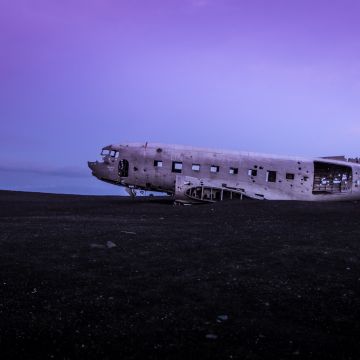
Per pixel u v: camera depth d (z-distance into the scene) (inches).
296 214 845.8
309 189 1405.0
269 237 527.8
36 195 1535.4
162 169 1334.9
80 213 887.1
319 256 406.9
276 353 202.8
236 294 289.1
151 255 406.6
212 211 917.2
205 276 332.5
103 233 534.0
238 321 242.1
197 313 253.1
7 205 1079.0
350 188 1455.5
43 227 589.6
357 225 669.3
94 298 276.2
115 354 199.5
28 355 197.5
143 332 224.5
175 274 338.0
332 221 730.2
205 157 1354.6
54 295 281.0
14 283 303.9
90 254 403.5
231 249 441.7
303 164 1414.9
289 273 343.9
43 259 377.7
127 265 364.8
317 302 274.7
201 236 530.3
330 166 1478.8
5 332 221.5
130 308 259.6
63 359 194.1
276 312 257.0
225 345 210.2
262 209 937.5
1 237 488.7
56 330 225.3
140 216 823.7
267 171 1384.1
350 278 330.0
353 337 222.8
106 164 1359.5
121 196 1626.5
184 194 1241.4
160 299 276.8
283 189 1387.8
